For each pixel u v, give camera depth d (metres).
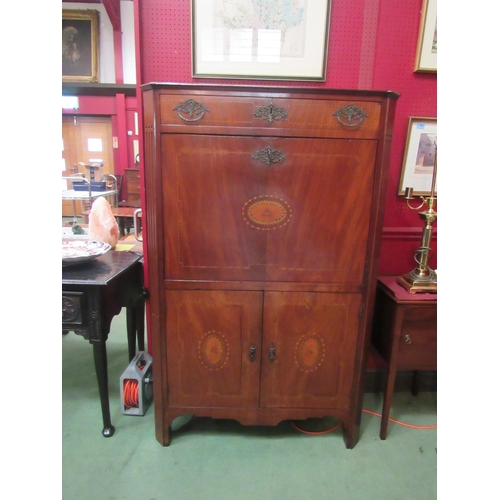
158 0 1.46
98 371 1.40
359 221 1.24
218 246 1.26
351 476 1.32
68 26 5.43
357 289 1.30
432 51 1.54
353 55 1.55
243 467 1.34
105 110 5.86
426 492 1.26
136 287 1.68
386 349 1.49
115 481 1.26
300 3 1.47
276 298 1.30
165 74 1.54
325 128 1.16
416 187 1.71
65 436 1.47
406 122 1.63
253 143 1.17
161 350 1.35
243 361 1.37
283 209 1.23
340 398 1.41
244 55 1.52
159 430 1.43
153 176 1.20
